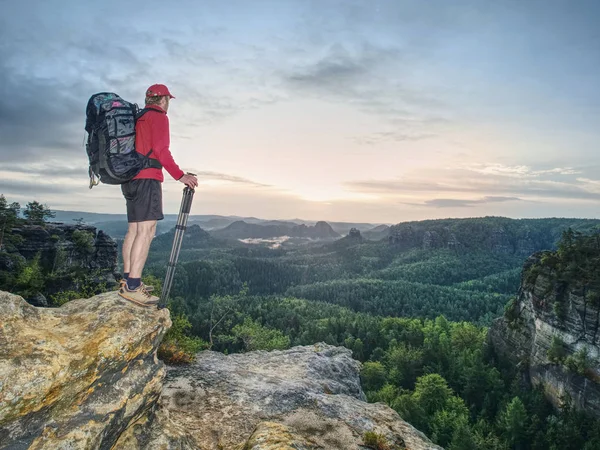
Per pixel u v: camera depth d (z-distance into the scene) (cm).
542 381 7762
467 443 5316
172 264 579
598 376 6469
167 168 528
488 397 7731
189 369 1279
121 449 544
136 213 539
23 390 412
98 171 498
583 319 6962
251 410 1058
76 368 465
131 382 533
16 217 6306
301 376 1516
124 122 497
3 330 452
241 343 7594
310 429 1033
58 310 564
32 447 419
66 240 6950
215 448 870
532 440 6244
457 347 11244
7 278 5216
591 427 6181
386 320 13725
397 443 1048
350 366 1859
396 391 7594
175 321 1691
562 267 8150
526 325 9081
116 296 583
